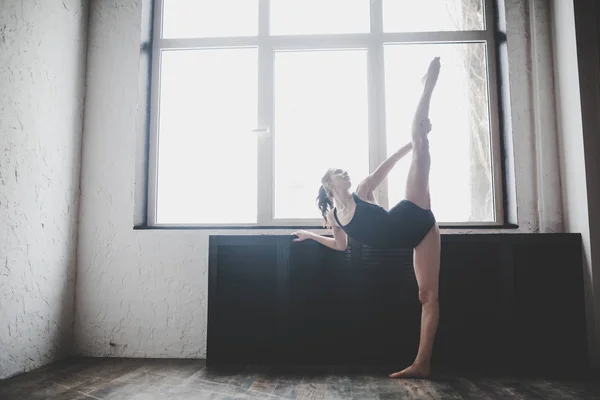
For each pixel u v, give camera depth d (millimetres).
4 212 2299
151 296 2912
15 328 2381
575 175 2719
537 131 2920
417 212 2283
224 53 3266
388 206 3041
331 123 3158
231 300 2715
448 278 2648
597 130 2646
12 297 2357
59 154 2781
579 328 2562
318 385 2186
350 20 3232
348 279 2658
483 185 3080
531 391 2086
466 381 2258
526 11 3016
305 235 2654
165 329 2881
